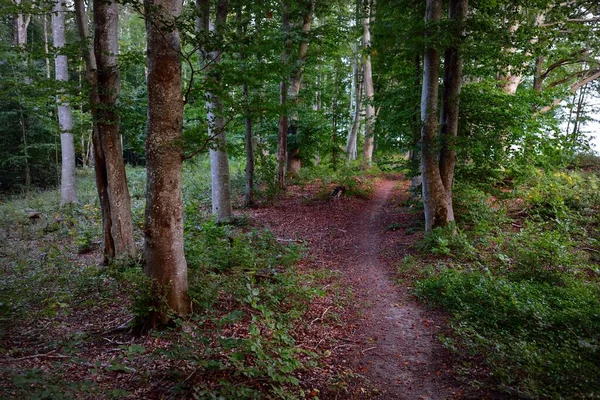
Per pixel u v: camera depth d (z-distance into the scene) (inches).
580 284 275.1
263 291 270.4
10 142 973.2
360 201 724.0
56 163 1025.5
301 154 876.0
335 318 254.8
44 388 130.1
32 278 283.4
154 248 208.7
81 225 525.3
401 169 613.0
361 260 410.0
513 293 247.4
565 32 424.2
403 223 546.0
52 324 217.9
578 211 446.9
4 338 193.6
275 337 187.6
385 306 284.5
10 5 301.7
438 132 433.4
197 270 258.8
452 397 169.3
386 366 200.7
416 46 443.5
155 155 203.8
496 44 382.0
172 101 203.3
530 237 364.2
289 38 568.4
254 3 541.0
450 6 420.2
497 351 188.5
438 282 294.8
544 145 437.4
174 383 154.5
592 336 191.3
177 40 203.3
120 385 152.3
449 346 206.4
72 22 941.8
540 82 648.4
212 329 211.8
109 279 294.0
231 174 1027.3
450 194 438.3
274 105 272.4
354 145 1249.4
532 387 156.9
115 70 330.3
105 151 335.6
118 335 209.9
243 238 401.4
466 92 447.8
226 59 405.1
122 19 1190.3
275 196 703.7
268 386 162.2
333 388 173.9
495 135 443.2
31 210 625.9
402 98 558.3
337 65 1116.5
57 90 352.5
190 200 679.7
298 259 383.9
